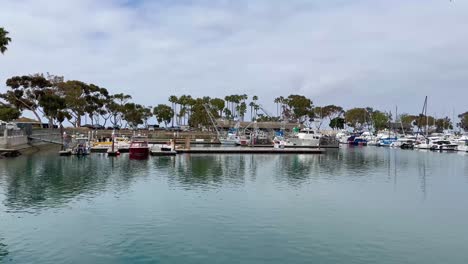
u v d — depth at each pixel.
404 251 24.33
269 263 22.14
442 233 27.97
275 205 35.56
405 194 42.25
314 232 27.66
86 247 24.12
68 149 81.75
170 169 60.50
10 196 37.97
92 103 157.00
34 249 23.70
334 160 82.75
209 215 31.61
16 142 78.88
